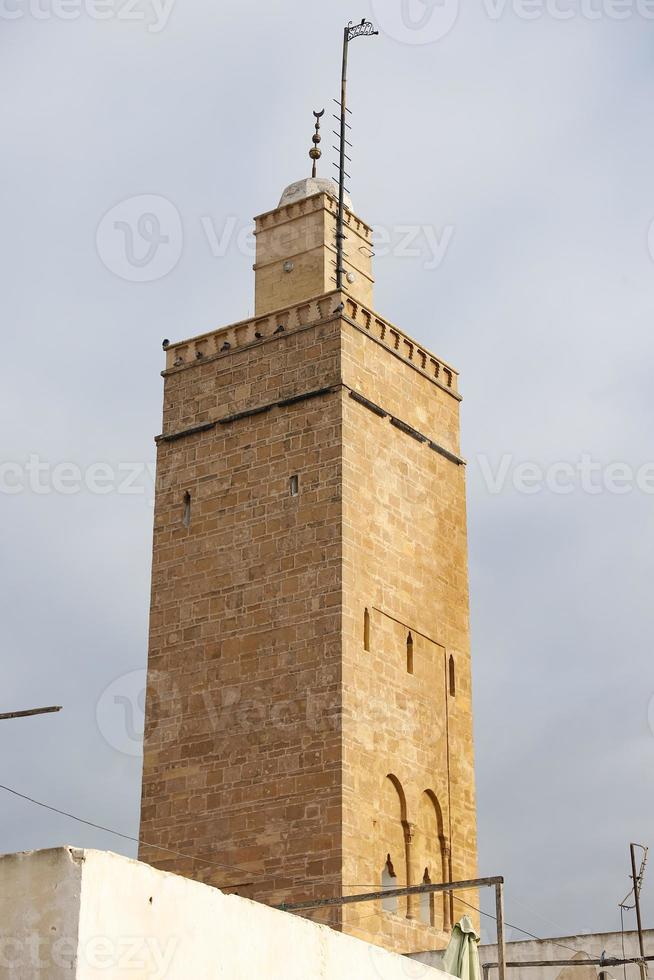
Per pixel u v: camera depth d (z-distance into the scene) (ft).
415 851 146.82
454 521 163.84
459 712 157.28
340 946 85.15
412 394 162.81
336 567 147.02
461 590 162.09
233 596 152.15
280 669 147.02
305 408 153.99
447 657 157.69
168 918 72.84
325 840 139.54
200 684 151.12
